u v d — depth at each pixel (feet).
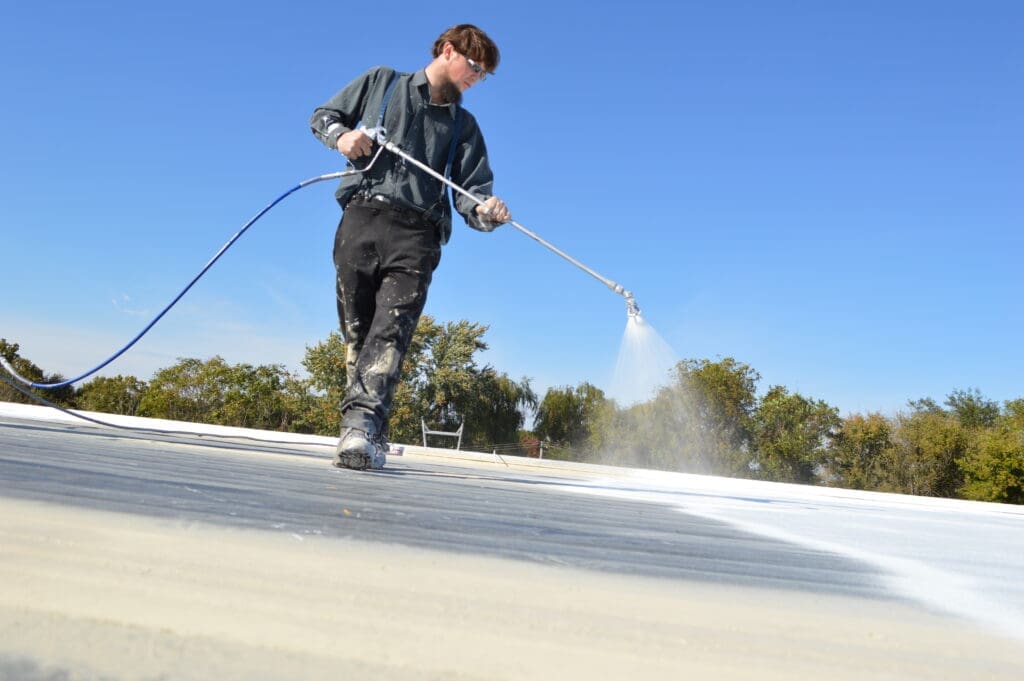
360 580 2.63
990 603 3.46
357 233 9.89
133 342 10.93
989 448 91.30
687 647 2.23
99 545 2.69
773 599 3.12
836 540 6.06
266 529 3.46
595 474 21.08
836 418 96.73
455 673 1.81
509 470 17.60
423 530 4.06
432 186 10.03
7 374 11.07
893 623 2.84
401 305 9.68
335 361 108.27
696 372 91.09
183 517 3.51
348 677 1.70
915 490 94.84
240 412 108.58
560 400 120.98
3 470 4.45
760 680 1.99
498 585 2.81
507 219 9.98
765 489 19.34
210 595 2.24
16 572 2.24
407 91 10.08
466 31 10.08
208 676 1.62
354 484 6.71
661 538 4.99
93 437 9.28
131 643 1.78
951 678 2.15
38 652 1.66
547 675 1.86
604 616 2.50
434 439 115.75
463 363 116.88
